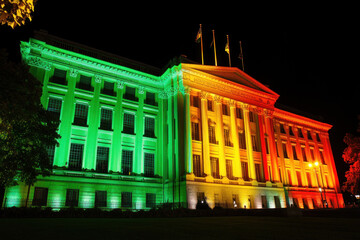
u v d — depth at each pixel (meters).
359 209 24.19
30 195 27.98
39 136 24.66
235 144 40.88
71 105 33.56
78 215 23.36
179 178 34.34
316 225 13.15
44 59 33.06
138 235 8.78
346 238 8.01
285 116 56.00
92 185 32.00
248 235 8.82
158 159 37.97
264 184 41.59
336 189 57.84
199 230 10.45
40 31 33.94
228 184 37.34
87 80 36.19
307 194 51.81
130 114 38.12
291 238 8.02
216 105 40.97
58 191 29.83
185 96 37.66
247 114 44.22
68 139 32.22
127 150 36.41
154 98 40.84
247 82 46.38
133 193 34.31
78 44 36.34
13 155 22.58
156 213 25.44
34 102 23.48
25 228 10.82
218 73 42.59
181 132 36.41
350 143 43.59
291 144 54.94
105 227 11.53
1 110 18.77
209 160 36.94
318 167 55.66
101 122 35.56
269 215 25.06
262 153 43.56
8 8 8.11
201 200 34.03
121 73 38.44
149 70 41.81
